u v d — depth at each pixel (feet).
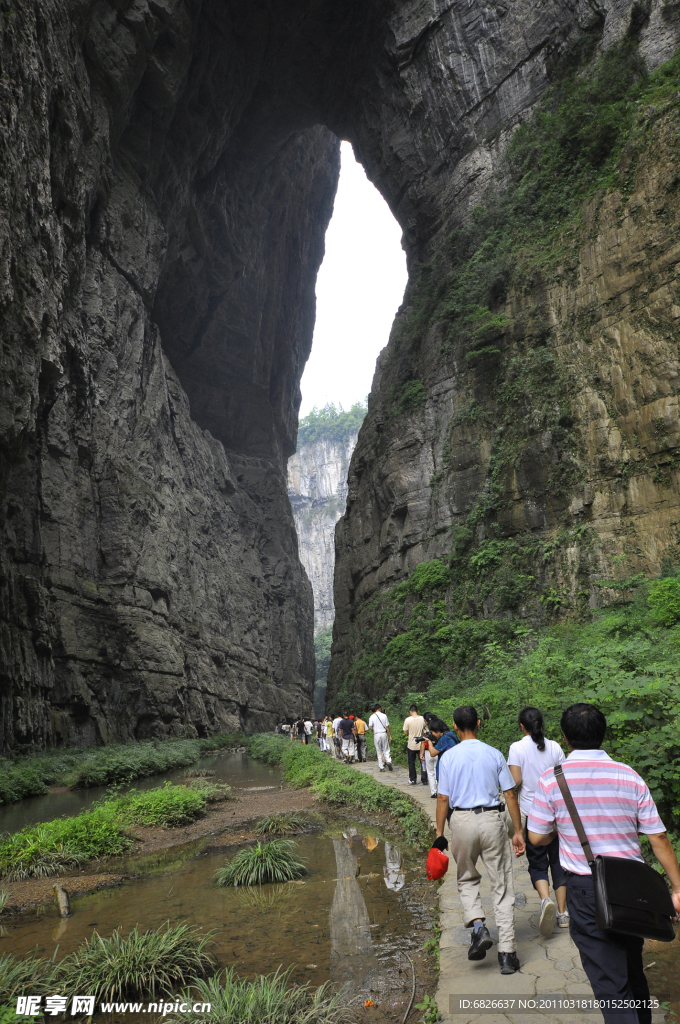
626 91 70.03
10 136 59.62
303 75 131.23
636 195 60.44
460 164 94.94
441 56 100.32
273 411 199.72
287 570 184.75
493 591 63.16
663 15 70.03
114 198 103.50
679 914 8.32
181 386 154.51
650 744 17.01
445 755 13.28
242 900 19.57
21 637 72.08
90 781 54.24
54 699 78.43
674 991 10.67
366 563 91.66
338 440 535.19
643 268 57.93
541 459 63.05
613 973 7.91
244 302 170.40
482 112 94.63
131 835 29.71
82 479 92.32
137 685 95.40
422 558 77.25
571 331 64.13
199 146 122.93
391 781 38.55
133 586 100.37
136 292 112.88
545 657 30.25
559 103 81.20
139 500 106.22
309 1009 11.63
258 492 184.34
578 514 58.49
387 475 84.48
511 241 76.64
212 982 12.39
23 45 63.05
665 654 26.12
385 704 69.00
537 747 14.32
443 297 87.45
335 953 14.83
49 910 20.07
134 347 113.29
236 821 33.88
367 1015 11.68
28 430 65.10
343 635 102.89
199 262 142.61
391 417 88.89
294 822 30.91
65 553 85.05
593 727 9.55
